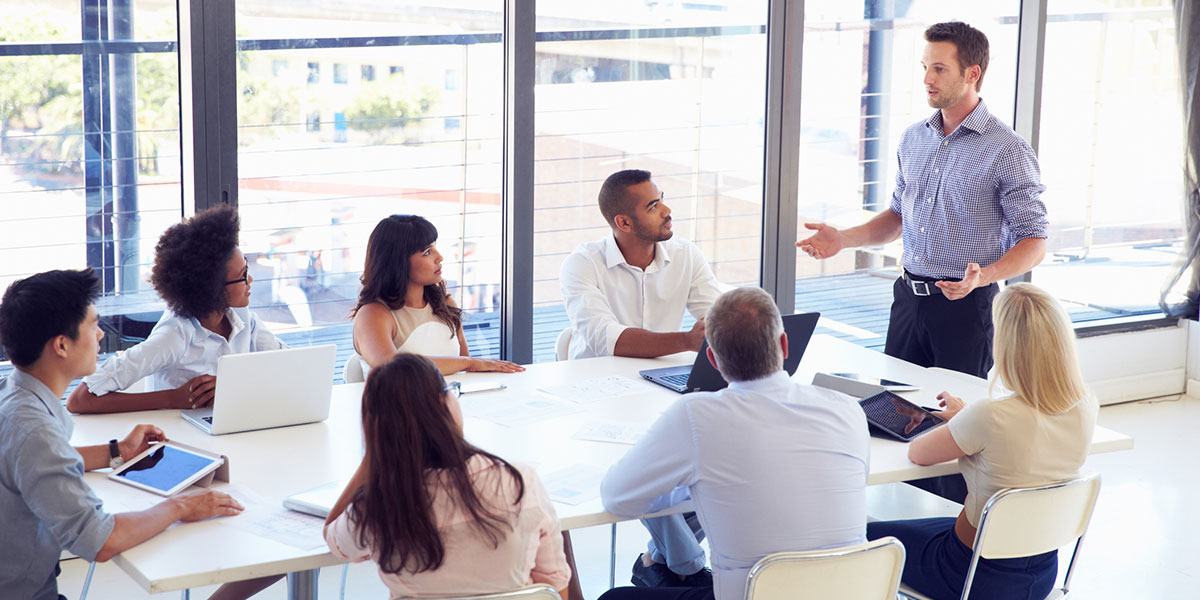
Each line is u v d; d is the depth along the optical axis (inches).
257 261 145.4
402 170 151.9
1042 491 86.5
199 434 98.5
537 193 159.2
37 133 131.5
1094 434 103.0
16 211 132.3
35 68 129.7
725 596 79.6
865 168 182.7
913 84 182.5
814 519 77.9
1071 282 202.2
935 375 124.8
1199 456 177.5
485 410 107.7
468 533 68.0
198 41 134.3
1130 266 205.3
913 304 147.9
